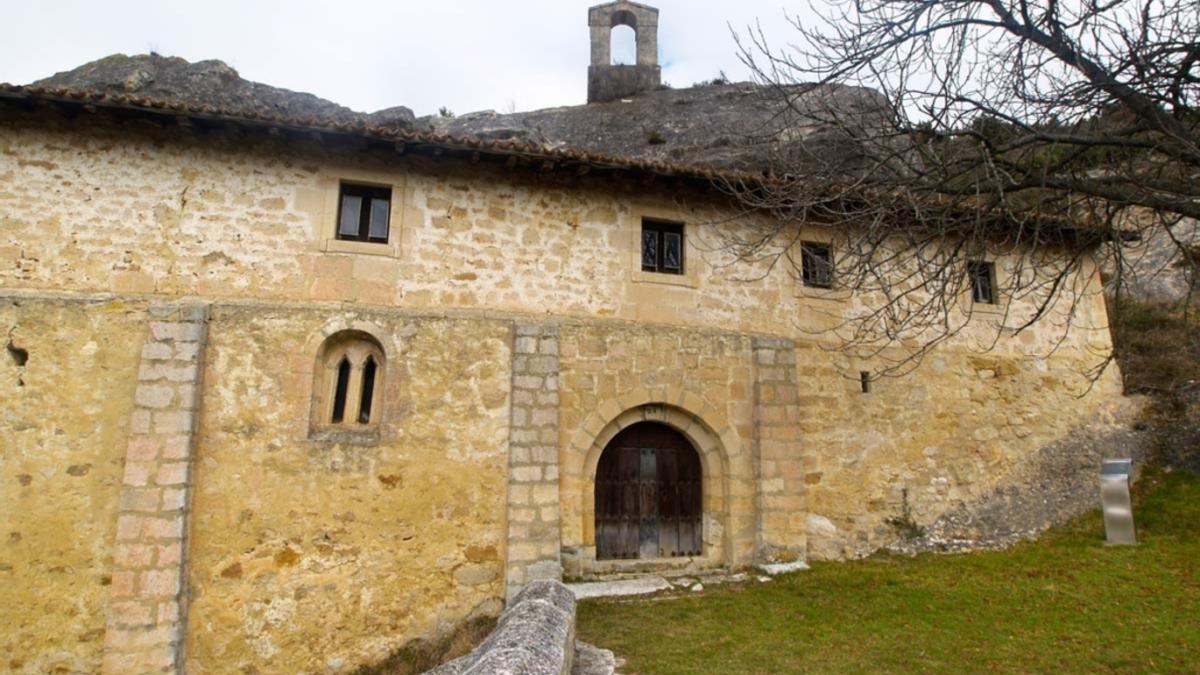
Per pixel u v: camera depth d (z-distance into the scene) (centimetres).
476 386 798
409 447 764
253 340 746
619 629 653
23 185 737
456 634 727
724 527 874
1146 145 505
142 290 742
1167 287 1404
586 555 822
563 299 866
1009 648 602
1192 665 557
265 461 725
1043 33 537
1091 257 1171
